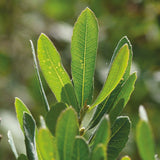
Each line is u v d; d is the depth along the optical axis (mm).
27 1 4691
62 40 4285
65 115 893
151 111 4070
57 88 1187
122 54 1040
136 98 4023
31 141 1105
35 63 1162
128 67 1188
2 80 4418
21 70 4492
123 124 1165
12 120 4035
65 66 4094
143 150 830
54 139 1079
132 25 4156
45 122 1082
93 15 1107
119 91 1188
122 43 1174
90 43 1126
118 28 4145
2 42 4594
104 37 4094
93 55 1136
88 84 1163
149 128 818
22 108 1200
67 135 907
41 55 1160
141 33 4152
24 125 1112
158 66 4082
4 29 4625
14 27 4629
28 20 4625
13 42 4594
